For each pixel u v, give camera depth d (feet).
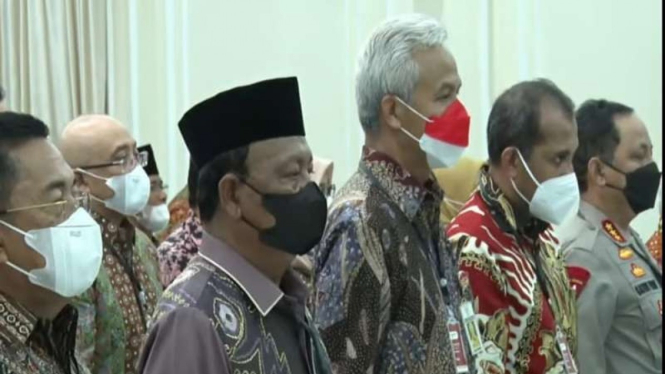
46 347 17.63
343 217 19.61
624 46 44.32
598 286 26.50
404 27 20.27
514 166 23.04
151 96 56.29
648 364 26.63
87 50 57.21
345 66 51.24
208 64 54.95
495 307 22.00
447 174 36.47
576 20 45.55
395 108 20.17
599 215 27.68
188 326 15.52
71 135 30.89
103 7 56.90
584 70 45.32
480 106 47.42
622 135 27.71
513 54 47.01
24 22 58.39
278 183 16.58
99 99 56.90
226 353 15.66
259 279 16.60
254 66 53.83
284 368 16.47
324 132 51.80
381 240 19.47
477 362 20.99
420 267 19.77
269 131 16.62
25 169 17.61
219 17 54.70
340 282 19.19
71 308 18.56
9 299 17.44
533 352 22.30
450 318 20.39
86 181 30.48
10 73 58.75
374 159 20.31
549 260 24.16
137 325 29.37
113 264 29.71
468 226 22.62
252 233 16.65
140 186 31.01
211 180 16.74
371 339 19.10
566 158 23.09
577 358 25.90
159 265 32.19
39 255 17.69
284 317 16.96
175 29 55.83
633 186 27.66
